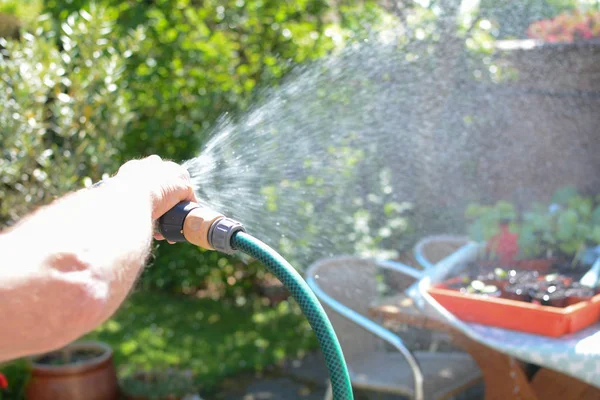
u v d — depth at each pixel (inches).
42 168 109.3
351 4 161.9
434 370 99.0
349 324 98.7
